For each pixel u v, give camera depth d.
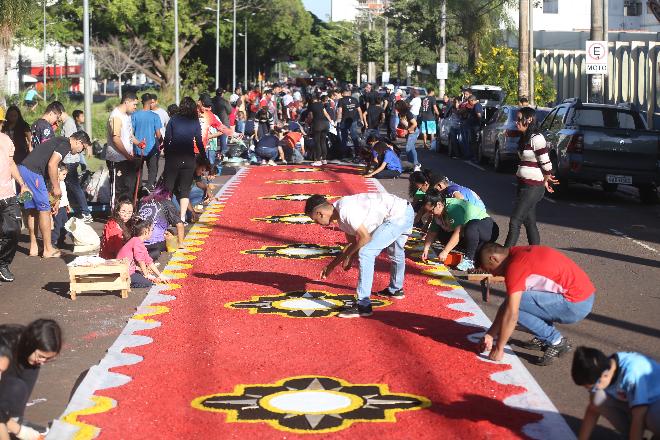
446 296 10.72
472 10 52.88
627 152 19.56
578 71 36.66
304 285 11.32
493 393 7.41
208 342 8.86
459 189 12.41
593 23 28.02
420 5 63.41
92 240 13.62
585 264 12.87
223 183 22.84
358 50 133.38
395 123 35.84
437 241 14.04
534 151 12.24
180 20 70.06
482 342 8.43
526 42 34.94
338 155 29.72
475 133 30.16
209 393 7.44
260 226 15.88
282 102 49.66
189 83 74.88
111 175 16.11
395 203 9.86
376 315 9.85
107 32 70.94
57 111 15.14
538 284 8.15
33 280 11.92
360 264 9.77
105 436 6.56
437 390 7.48
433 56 71.50
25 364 6.38
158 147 17.83
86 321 9.88
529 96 35.72
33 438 6.43
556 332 8.28
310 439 6.49
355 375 7.86
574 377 6.00
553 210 18.36
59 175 14.15
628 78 31.52
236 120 35.94
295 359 8.30
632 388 5.82
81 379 8.05
